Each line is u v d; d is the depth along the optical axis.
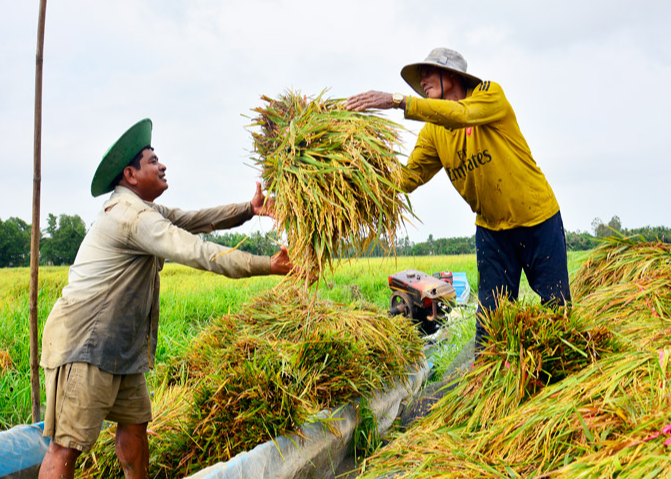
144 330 2.42
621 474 1.53
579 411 1.94
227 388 2.62
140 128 2.34
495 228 3.23
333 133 2.46
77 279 2.18
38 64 2.72
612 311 3.21
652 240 3.80
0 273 16.44
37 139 2.75
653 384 1.89
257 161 2.62
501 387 2.50
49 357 2.13
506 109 2.96
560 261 3.12
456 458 2.14
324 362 2.94
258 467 2.22
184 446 2.59
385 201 2.49
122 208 2.22
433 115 2.71
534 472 1.87
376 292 10.00
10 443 2.47
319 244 2.25
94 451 2.70
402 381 3.58
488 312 3.31
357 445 2.98
